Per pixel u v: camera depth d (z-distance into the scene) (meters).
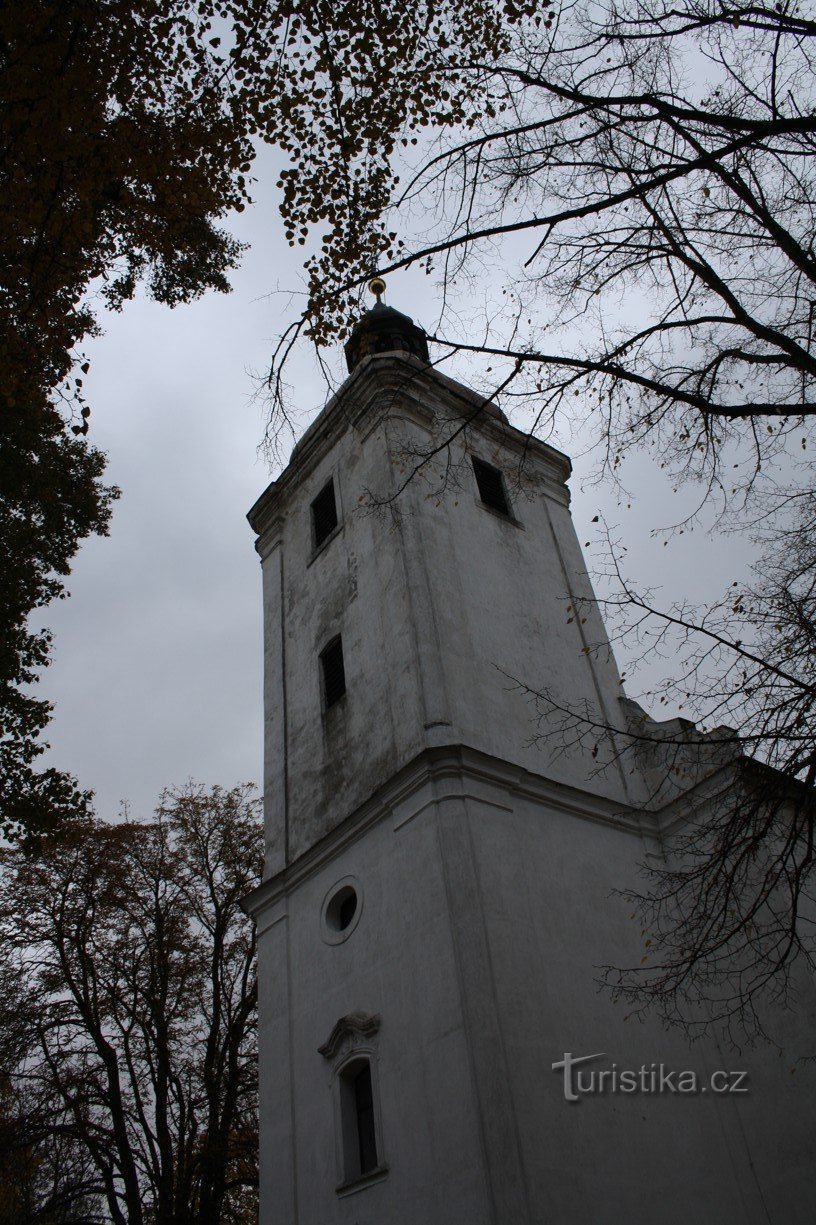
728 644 8.37
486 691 15.87
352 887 14.86
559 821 15.06
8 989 22.25
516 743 15.67
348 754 16.53
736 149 7.33
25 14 8.66
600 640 19.69
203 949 25.16
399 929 13.43
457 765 13.79
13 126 8.71
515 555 19.30
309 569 20.25
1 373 9.47
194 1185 22.14
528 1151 10.96
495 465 20.91
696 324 8.38
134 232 10.90
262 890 17.08
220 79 9.78
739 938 14.62
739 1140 13.66
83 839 24.08
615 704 18.50
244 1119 22.95
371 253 9.56
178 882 25.59
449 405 20.58
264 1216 13.99
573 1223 10.82
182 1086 22.83
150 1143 21.36
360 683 16.91
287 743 18.66
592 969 13.62
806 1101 13.25
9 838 14.70
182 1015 23.97
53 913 23.34
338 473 20.48
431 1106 11.69
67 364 10.69
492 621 17.23
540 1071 11.78
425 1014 12.33
